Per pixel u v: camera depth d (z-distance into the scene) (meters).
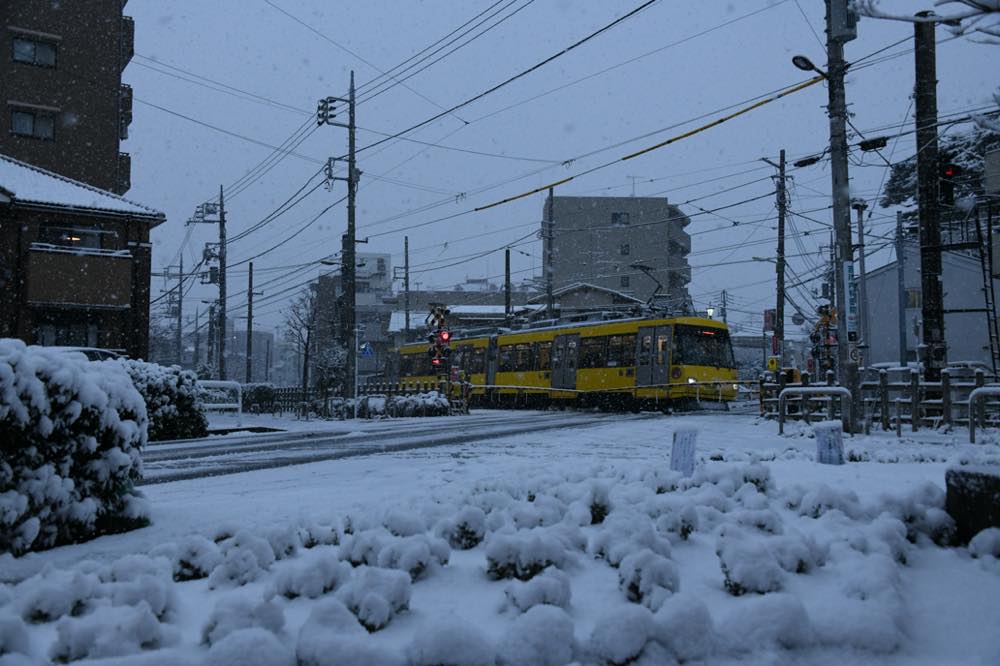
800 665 2.81
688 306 28.11
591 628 3.02
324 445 14.20
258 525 5.41
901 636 3.01
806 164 20.06
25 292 24.27
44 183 26.12
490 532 4.48
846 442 12.37
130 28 34.41
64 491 4.89
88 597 3.25
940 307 16.59
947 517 4.49
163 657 2.53
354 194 29.25
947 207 16.88
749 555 3.52
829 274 37.75
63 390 4.93
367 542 4.04
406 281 53.62
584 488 5.59
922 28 16.55
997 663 2.85
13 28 28.89
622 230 71.69
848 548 4.03
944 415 13.79
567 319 31.81
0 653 2.62
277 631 2.89
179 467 10.55
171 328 67.44
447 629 2.61
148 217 26.48
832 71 15.09
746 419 20.75
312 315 53.34
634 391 27.08
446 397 27.12
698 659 2.73
